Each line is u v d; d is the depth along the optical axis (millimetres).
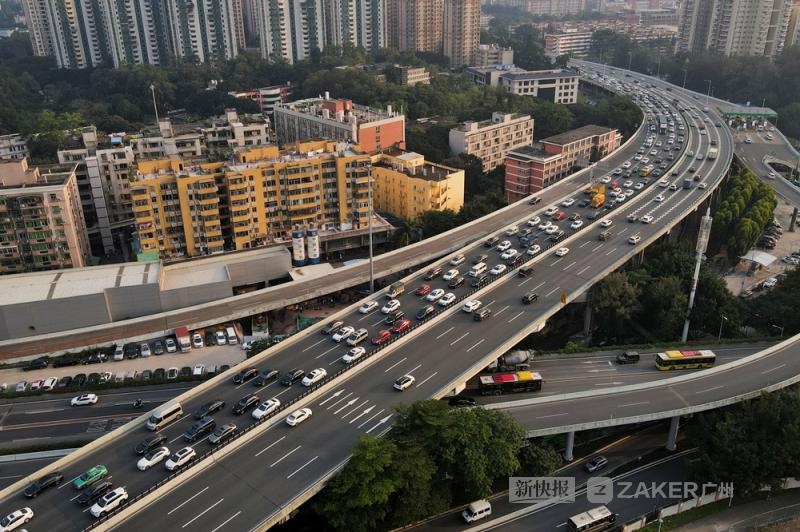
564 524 121062
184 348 170875
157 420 122688
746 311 186375
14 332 175750
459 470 117625
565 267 190500
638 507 126250
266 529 100812
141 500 104188
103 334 173875
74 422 143250
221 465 113312
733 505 130500
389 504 112188
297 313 195500
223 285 192875
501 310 165375
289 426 122812
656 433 147250
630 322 192125
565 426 130375
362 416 125312
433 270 189000
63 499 106875
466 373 137500
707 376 148000
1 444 136000
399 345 149750
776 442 128375
